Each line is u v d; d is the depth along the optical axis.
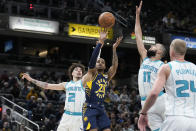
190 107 3.84
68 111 6.53
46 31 16.88
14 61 19.69
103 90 5.17
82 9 18.55
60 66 20.94
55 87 6.71
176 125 3.76
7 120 11.59
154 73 5.14
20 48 21.14
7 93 14.10
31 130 10.46
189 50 19.50
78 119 6.44
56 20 17.09
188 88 3.90
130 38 17.94
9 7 18.03
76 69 6.63
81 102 6.47
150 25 19.47
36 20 16.77
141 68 5.29
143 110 3.67
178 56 4.09
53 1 20.41
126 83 22.48
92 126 4.94
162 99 5.05
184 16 23.66
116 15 18.45
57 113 13.05
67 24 17.19
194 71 4.01
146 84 5.16
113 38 17.47
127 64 23.38
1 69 19.19
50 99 15.05
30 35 17.44
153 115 5.05
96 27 17.67
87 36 17.48
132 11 20.39
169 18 21.95
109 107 14.94
